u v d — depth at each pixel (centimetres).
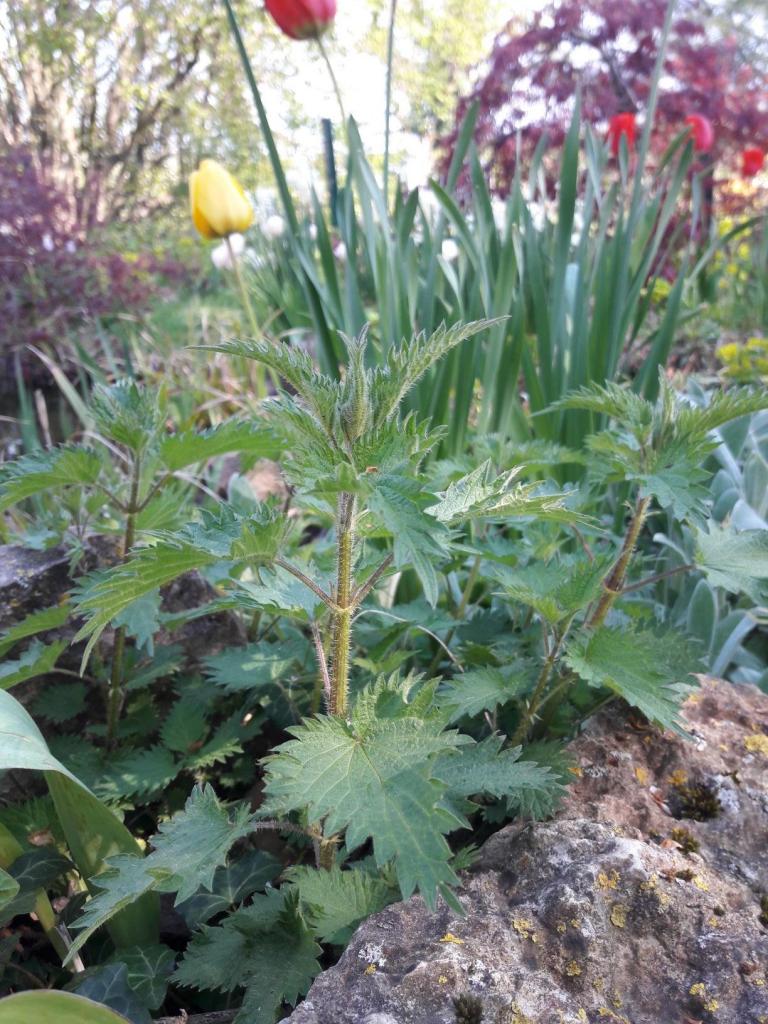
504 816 32
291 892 29
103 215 293
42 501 65
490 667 33
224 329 139
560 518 26
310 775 23
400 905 27
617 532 58
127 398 38
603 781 32
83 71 298
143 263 182
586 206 61
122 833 31
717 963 24
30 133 291
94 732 41
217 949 28
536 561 38
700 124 84
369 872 30
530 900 26
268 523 24
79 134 314
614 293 59
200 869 24
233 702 42
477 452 45
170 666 41
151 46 319
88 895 33
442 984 23
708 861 28
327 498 25
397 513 21
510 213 59
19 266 148
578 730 36
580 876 26
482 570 40
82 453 36
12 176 173
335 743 24
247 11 313
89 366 85
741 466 64
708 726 35
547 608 31
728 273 135
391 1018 23
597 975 24
